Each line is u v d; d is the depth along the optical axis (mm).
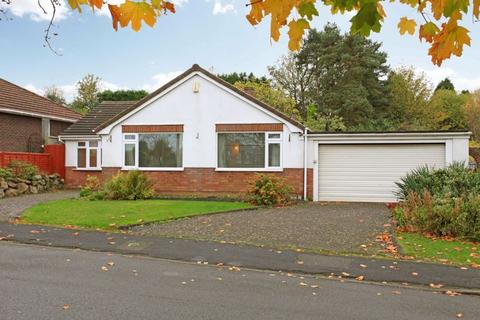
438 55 2861
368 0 2465
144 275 7305
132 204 15445
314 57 43344
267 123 18375
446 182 13656
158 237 10398
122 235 10562
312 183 18094
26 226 11461
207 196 18328
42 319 5125
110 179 18297
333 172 18141
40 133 25609
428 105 46000
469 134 16609
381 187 17750
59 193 20328
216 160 18828
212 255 8805
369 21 2518
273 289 6652
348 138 17766
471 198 10945
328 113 40938
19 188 19312
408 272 7715
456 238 10305
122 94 48781
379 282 7266
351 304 5996
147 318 5246
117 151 19750
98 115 25891
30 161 21438
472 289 6895
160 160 19422
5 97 24141
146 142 19562
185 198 17688
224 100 18781
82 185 22578
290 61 43625
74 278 6996
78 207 14578
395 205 15414
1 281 6750
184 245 9609
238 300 6043
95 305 5680
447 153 16875
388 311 5734
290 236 10555
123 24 2510
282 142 18250
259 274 7590
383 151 17719
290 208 15438
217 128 18797
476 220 10289
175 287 6625
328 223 12219
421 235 10672
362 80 42125
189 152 19062
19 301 5781
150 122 19453
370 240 10133
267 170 18344
